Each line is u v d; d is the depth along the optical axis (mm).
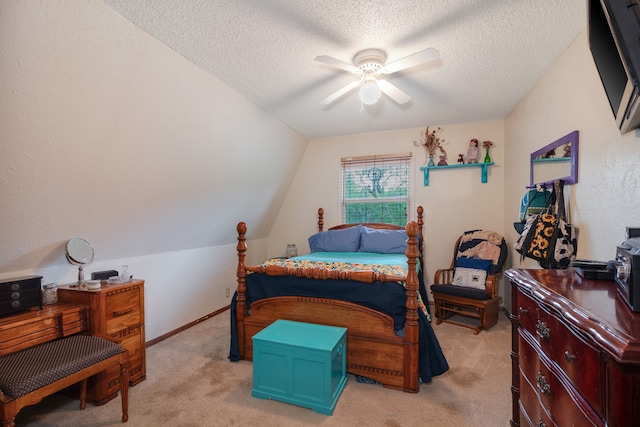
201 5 1585
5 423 1291
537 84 2582
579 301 891
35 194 1787
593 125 1793
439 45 2014
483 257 3402
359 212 4312
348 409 1860
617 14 853
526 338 1271
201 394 2027
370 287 2154
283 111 3211
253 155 3383
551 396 1028
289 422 1749
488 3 1612
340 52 2072
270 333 2062
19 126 1514
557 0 1595
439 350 2123
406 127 3957
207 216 3311
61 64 1514
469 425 1708
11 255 1932
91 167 1951
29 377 1383
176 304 3217
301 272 2320
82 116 1729
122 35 1678
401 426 1708
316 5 1612
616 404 671
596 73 1757
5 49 1322
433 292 3367
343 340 2084
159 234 2896
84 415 1800
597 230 1752
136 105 1957
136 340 2176
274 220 4758
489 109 3299
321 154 4496
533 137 2689
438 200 3938
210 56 2084
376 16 1710
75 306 1920
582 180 1908
